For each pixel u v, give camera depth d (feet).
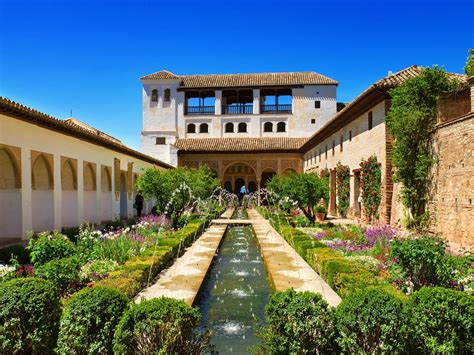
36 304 12.71
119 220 63.98
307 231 49.42
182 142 125.08
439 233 42.65
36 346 12.60
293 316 12.28
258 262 37.40
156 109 127.54
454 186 39.78
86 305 12.64
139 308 12.24
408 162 47.67
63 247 25.53
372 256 30.68
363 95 55.98
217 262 37.42
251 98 139.23
